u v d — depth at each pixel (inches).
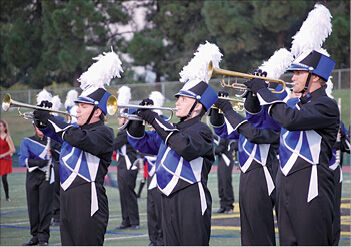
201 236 520.7
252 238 645.9
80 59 2733.8
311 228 478.0
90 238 543.5
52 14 2844.5
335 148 705.0
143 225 1025.5
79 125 561.6
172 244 524.7
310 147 484.4
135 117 569.6
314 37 489.4
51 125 546.6
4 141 1422.2
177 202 522.0
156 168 539.2
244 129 587.2
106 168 563.8
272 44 2445.9
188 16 2999.5
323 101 478.3
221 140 1109.1
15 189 1679.4
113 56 567.2
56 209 1045.8
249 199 647.1
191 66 541.0
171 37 3048.7
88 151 541.0
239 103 622.8
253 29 2603.3
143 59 2901.1
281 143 500.4
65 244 550.6
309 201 478.9
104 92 563.5
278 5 2319.1
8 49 3011.8
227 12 2605.8
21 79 3203.7
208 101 537.3
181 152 508.4
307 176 482.0
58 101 870.4
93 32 2883.9
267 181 647.1
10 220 1112.8
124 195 988.6
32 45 3056.1
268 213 647.8
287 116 471.8
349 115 2091.5
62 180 553.6
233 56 2652.6
